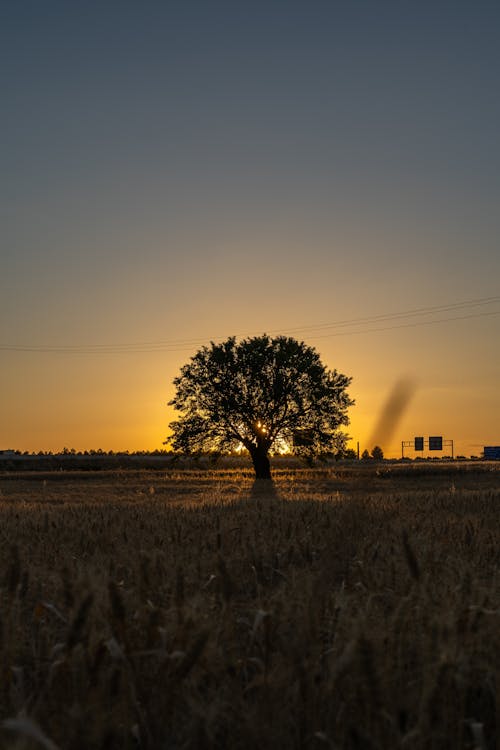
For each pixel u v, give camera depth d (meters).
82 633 3.40
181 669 3.07
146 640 3.45
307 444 69.62
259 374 68.88
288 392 69.56
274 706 3.07
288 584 5.13
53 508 17.39
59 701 3.13
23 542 8.80
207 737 2.94
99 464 117.94
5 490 47.59
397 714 2.94
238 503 16.88
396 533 8.91
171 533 9.29
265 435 69.50
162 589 5.04
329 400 70.31
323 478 68.00
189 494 38.78
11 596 4.36
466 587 4.57
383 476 66.62
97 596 4.29
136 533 9.49
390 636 3.54
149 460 132.12
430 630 3.52
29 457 145.62
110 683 3.12
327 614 4.17
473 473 68.81
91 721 2.81
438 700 2.90
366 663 2.82
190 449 70.88
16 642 3.97
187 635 3.41
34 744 2.33
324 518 10.32
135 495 36.94
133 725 3.04
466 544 8.30
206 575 5.90
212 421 69.75
